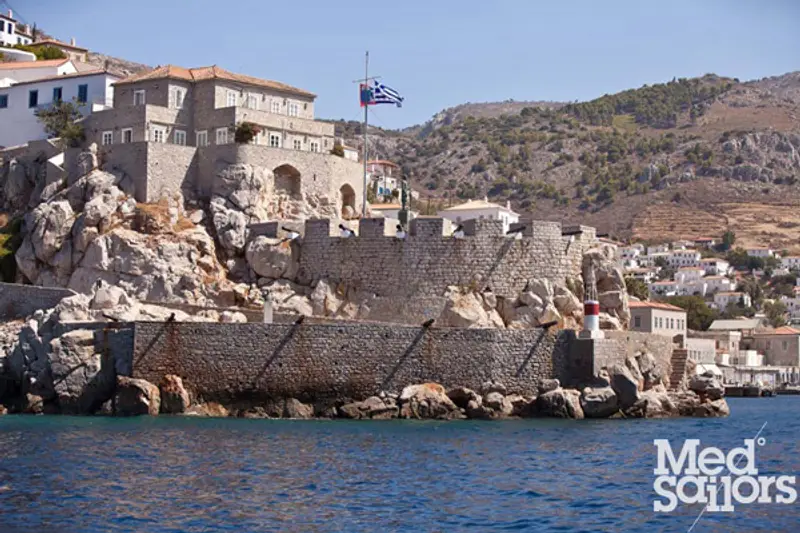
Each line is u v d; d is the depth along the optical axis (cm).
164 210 9600
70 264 9425
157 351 7231
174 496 4538
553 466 5397
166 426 6575
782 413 9725
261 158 10081
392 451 5750
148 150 9838
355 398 7294
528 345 7538
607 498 4688
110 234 9281
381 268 8981
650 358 8025
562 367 7625
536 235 8925
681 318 14038
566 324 8700
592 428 6819
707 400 8256
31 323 7650
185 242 9331
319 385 7250
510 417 7344
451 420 7169
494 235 8875
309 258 9238
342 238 9119
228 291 9094
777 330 19838
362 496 4625
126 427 6519
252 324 7231
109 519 4150
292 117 11181
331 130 11538
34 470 5044
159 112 10719
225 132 10731
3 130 12044
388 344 7344
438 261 8869
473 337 7444
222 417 7100
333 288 9081
